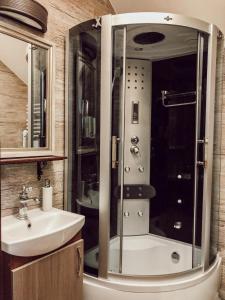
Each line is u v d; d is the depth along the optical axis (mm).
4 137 1430
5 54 1424
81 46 1744
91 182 1720
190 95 2053
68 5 1812
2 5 1285
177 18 1590
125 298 1533
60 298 1318
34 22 1454
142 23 1575
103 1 2135
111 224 1708
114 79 1673
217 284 1849
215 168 1877
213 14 1876
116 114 1726
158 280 1571
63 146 1830
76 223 1378
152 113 2297
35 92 1581
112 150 1698
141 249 2133
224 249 1964
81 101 1781
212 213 1853
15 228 1351
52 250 1264
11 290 1094
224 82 1925
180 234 2148
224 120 1938
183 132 2115
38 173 1636
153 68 2258
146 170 2312
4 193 1452
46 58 1631
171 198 2209
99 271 1612
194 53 2004
